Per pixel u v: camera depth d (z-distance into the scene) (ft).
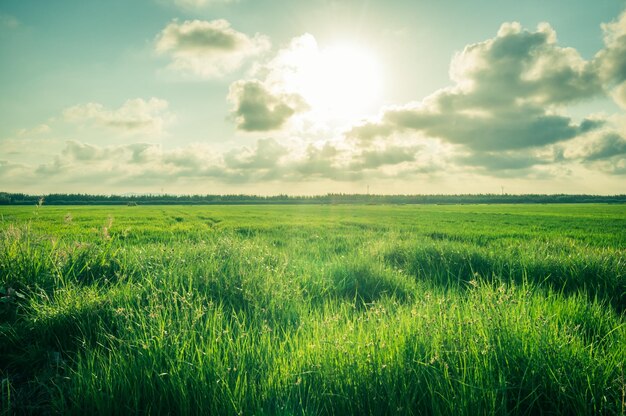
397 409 7.89
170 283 16.39
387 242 34.91
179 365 9.45
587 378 8.84
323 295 19.01
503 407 8.06
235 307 15.58
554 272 23.11
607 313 14.29
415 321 12.18
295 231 64.03
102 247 23.32
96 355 10.91
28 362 11.55
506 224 93.25
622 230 72.54
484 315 11.78
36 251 19.53
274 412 8.33
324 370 9.36
